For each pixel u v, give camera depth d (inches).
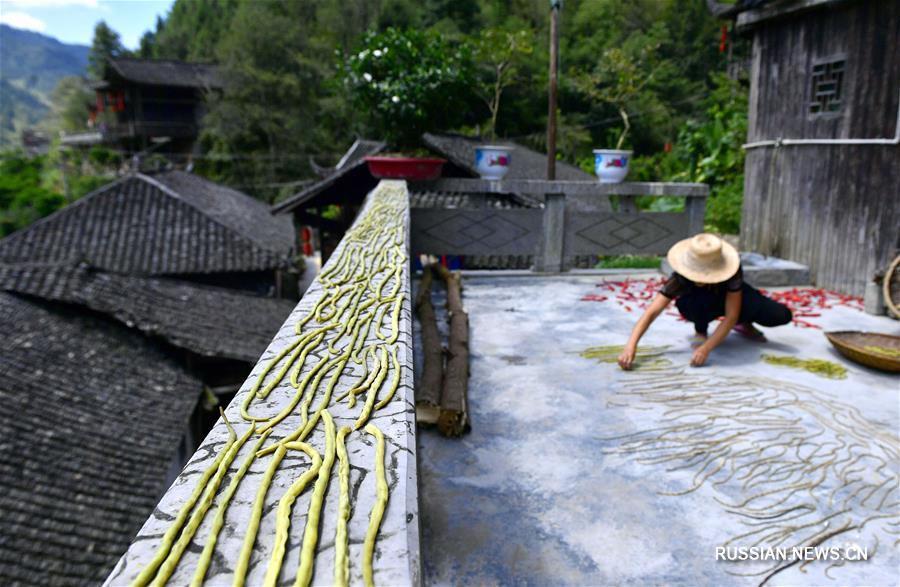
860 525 80.0
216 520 35.4
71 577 234.8
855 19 196.4
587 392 122.9
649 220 234.4
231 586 30.6
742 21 239.5
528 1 1396.4
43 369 341.1
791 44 223.9
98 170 1492.4
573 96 1158.3
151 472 304.5
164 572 31.2
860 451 97.7
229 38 1477.6
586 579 70.9
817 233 216.4
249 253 626.8
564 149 1132.5
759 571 72.0
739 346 151.0
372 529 34.7
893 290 172.1
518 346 151.6
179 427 347.9
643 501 85.9
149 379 378.3
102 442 309.3
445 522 81.5
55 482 272.4
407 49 222.7
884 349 141.3
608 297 202.5
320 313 79.0
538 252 235.3
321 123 1413.6
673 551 75.6
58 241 606.9
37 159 1493.6
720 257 136.1
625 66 435.5
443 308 185.6
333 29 1471.5
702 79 1315.2
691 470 93.7
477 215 228.7
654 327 168.1
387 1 1453.0
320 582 31.1
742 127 430.6
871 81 192.1
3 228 1091.9
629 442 102.4
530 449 100.6
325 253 644.1
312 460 42.0
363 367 59.6
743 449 99.2
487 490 89.0
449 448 101.2
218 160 1392.7
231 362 445.7
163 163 1421.0
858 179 198.7
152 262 599.5
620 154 226.1
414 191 226.1
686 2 1391.5
